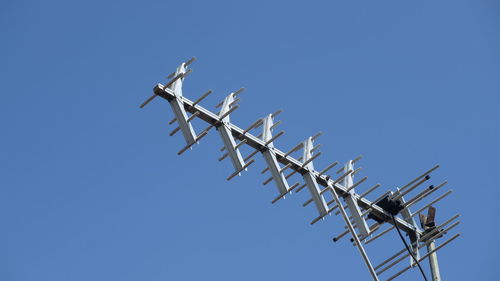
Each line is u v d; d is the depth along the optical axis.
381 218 13.65
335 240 13.41
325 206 12.44
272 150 12.30
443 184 13.82
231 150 11.80
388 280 13.49
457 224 13.95
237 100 12.15
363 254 11.76
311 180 12.55
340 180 13.07
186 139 11.52
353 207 13.16
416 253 13.72
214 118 11.85
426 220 14.10
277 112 12.70
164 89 11.42
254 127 12.13
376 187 13.44
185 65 11.73
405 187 13.71
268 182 12.58
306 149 12.74
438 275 13.53
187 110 11.76
